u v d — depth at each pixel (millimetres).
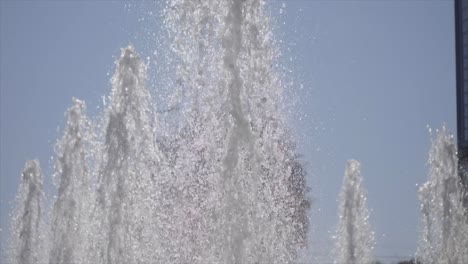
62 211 15812
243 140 12953
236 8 13445
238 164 12812
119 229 14289
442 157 20328
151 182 14766
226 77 13227
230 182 12695
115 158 14430
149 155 14641
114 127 14484
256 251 12789
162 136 15336
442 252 20172
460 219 20297
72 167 15727
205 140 14102
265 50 13562
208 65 14070
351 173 19297
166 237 14773
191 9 14305
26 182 18359
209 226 13406
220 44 13453
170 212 14922
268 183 14648
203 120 14172
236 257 12398
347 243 19109
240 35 13398
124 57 14641
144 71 14680
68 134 15930
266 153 14469
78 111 16000
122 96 14570
